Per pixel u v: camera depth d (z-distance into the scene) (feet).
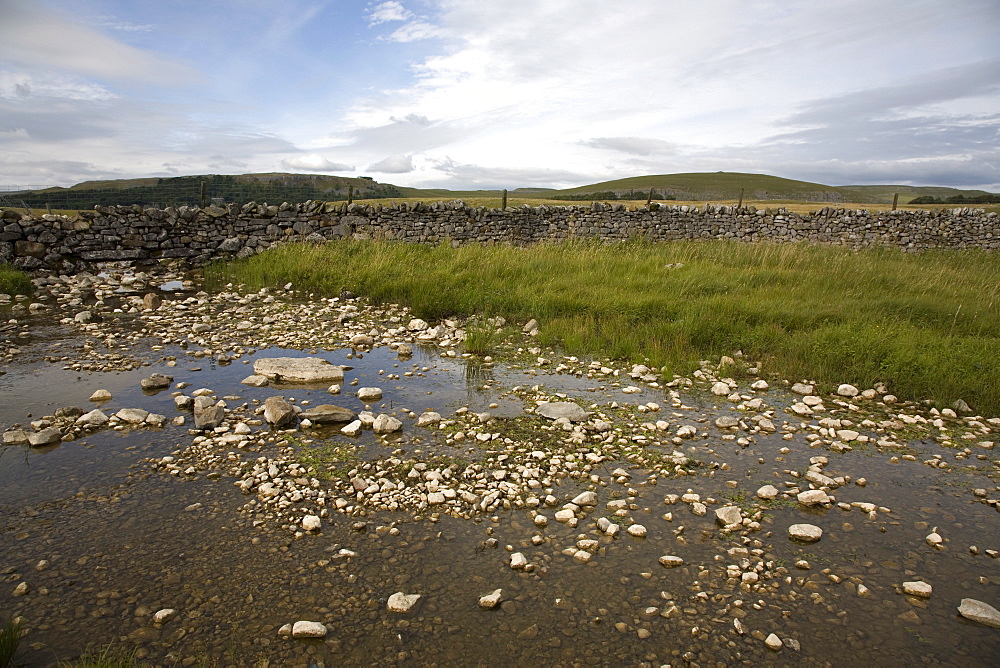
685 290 37.14
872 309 32.99
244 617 9.98
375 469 15.34
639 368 24.54
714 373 24.64
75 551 11.55
